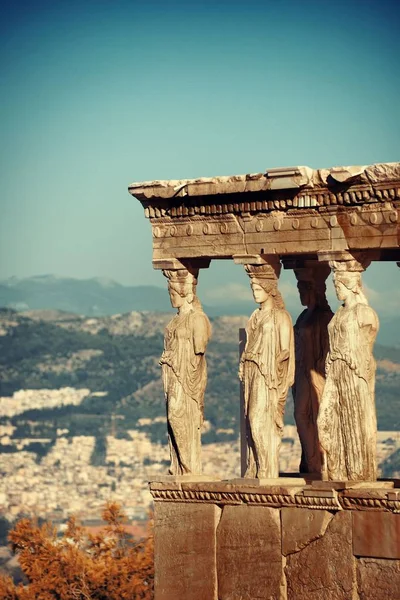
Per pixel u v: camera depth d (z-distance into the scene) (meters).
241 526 29.83
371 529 28.48
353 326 29.14
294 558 29.27
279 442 30.20
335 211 29.42
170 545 30.61
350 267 29.36
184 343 31.03
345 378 29.05
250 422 30.09
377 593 28.44
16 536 58.94
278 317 30.28
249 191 30.03
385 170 28.72
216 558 30.14
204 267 31.64
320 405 29.28
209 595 30.16
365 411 29.03
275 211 30.09
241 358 30.39
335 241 29.42
